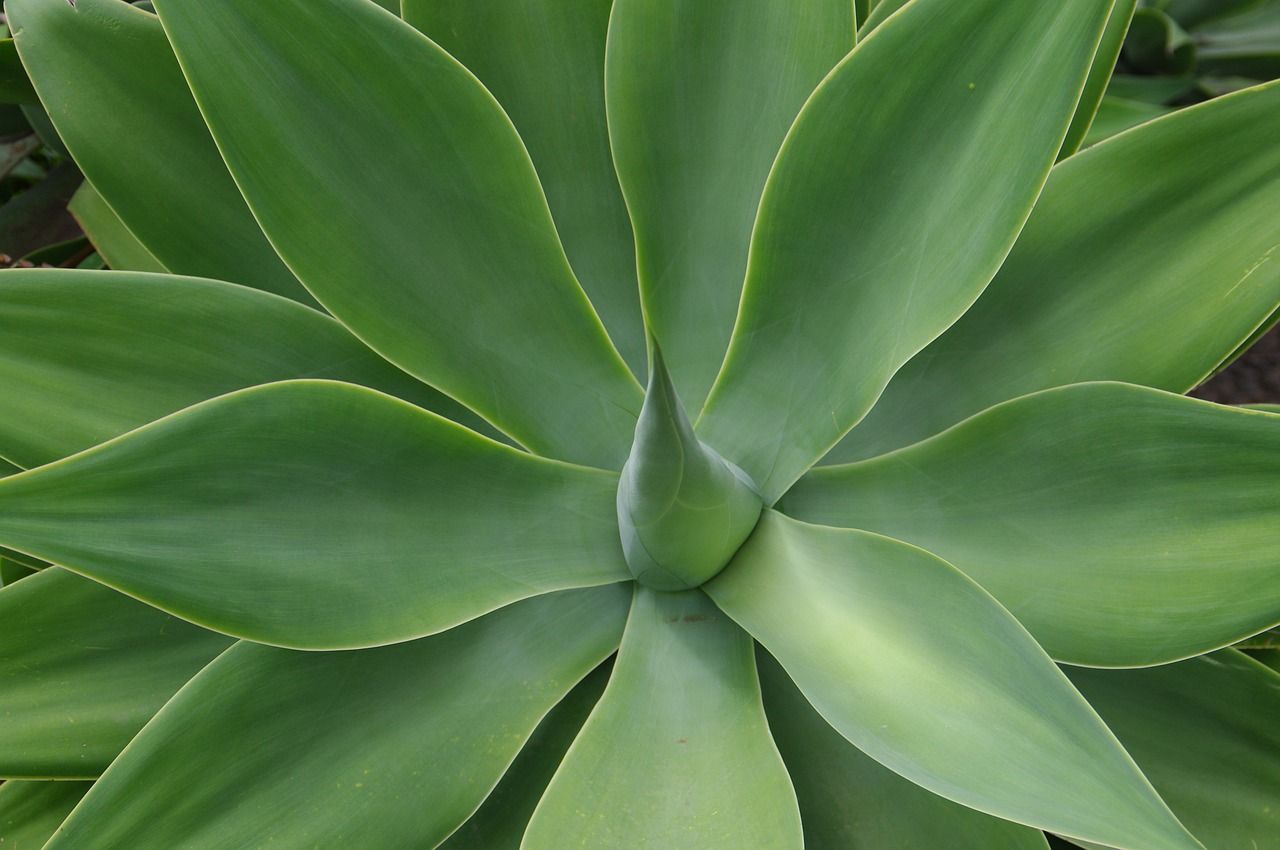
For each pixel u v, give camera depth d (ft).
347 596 4.68
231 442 4.56
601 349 5.08
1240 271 4.85
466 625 4.90
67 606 4.91
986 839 4.68
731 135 5.11
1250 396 7.40
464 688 4.83
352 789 4.69
